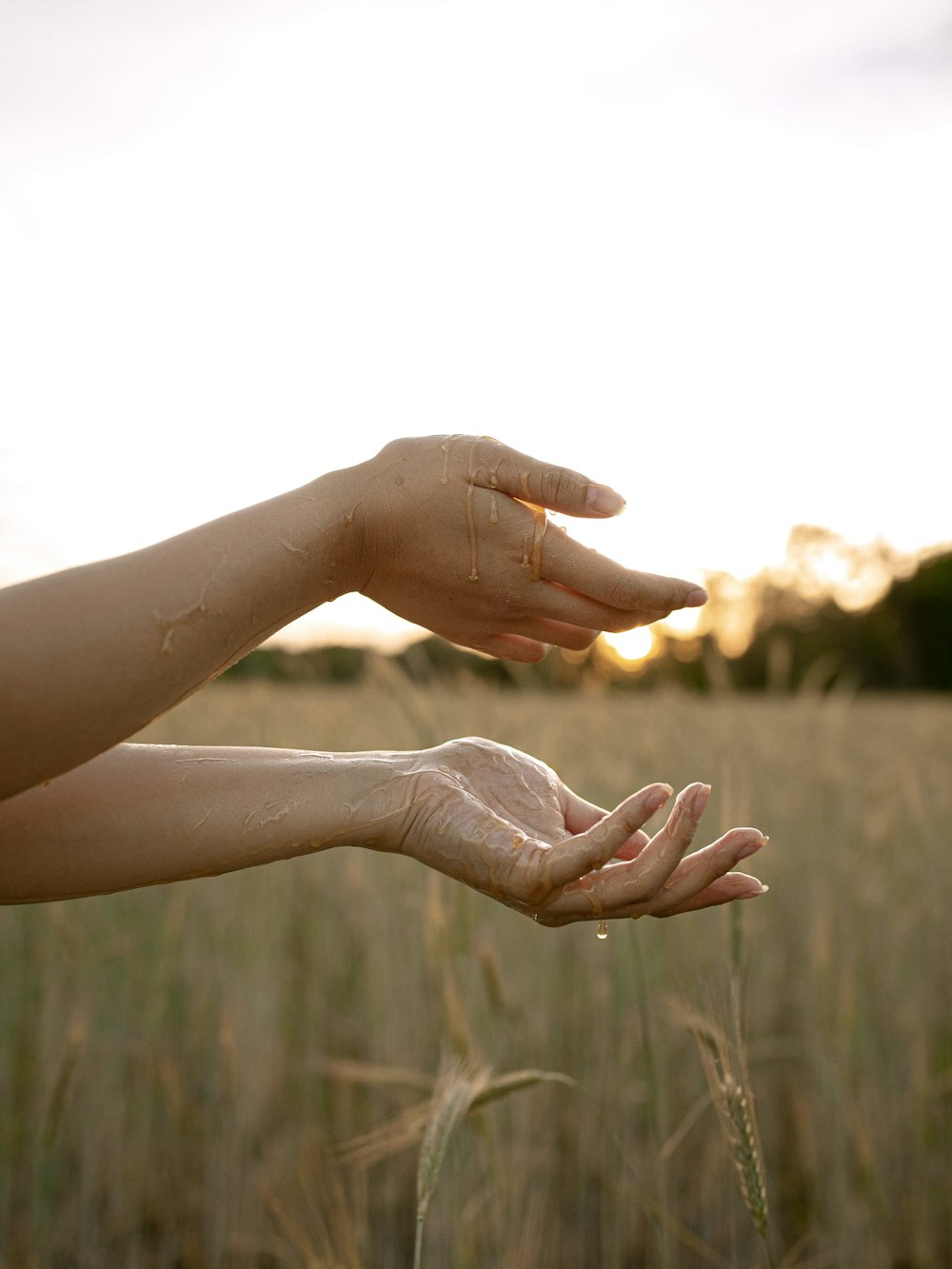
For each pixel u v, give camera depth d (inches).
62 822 37.7
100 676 30.2
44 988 141.2
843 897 163.3
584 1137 139.3
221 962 154.6
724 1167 131.8
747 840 37.6
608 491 36.2
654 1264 131.8
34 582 30.9
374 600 39.6
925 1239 129.3
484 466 36.5
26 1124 137.8
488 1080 74.2
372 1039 147.2
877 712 334.0
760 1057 146.3
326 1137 137.6
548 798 41.8
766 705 205.5
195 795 39.0
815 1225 126.3
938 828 174.6
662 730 183.5
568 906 37.3
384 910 155.6
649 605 36.7
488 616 39.5
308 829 38.7
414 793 39.0
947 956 160.1
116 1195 136.1
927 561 1103.0
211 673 33.7
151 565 32.2
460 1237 93.4
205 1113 140.9
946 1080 136.6
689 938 146.9
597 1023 144.7
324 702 187.8
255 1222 129.1
